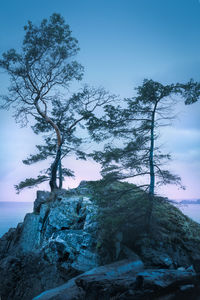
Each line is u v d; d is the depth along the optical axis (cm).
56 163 2188
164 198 1151
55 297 752
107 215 1186
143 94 1198
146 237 1180
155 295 567
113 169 1267
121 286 621
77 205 1501
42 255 1290
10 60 2038
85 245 1168
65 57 2192
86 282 671
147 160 1225
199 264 711
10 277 1134
